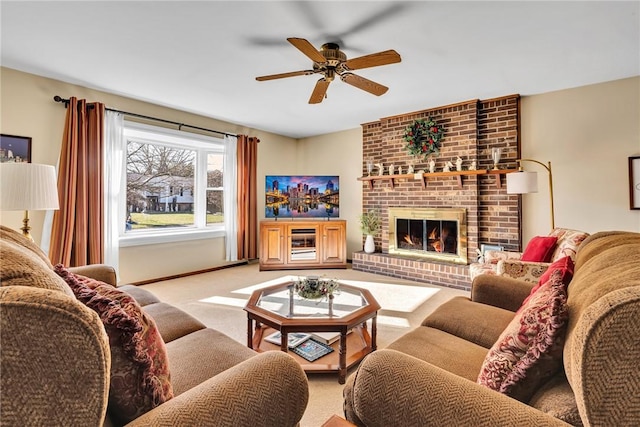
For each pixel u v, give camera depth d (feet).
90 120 10.82
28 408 1.57
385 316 9.27
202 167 15.51
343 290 8.10
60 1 6.18
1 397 1.52
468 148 12.67
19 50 8.25
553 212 10.48
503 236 12.23
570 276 3.87
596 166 10.69
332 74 7.73
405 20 6.86
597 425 1.77
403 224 14.66
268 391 2.59
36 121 9.90
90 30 7.27
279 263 15.47
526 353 2.72
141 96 11.89
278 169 18.71
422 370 2.64
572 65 9.18
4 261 1.89
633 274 2.26
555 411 2.25
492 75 9.92
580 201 10.98
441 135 13.28
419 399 2.44
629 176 10.14
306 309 6.81
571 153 11.10
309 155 19.43
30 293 1.66
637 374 1.70
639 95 9.95
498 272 7.85
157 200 14.02
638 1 6.17
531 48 8.13
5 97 9.34
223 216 16.29
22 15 6.65
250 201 16.61
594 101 10.66
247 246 16.33
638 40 7.71
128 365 2.33
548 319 2.58
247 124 16.39
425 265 13.07
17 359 1.54
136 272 12.66
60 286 2.10
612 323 1.76
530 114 11.84
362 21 6.91
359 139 17.16
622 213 10.32
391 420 2.54
